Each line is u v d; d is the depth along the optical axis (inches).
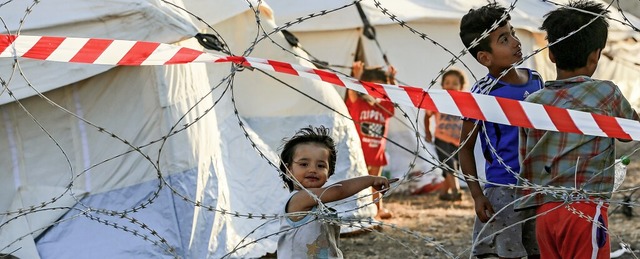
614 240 258.7
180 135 216.8
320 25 355.3
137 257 208.1
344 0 357.7
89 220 211.5
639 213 297.6
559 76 143.1
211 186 226.8
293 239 137.8
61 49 135.4
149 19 202.2
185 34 203.0
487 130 162.4
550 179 139.3
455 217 309.6
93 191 213.0
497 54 159.5
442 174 355.9
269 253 236.8
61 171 212.7
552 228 137.9
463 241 265.9
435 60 366.9
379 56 362.9
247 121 269.4
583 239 134.1
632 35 383.9
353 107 319.9
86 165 212.2
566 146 138.3
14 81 199.9
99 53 135.0
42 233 210.7
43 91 201.9
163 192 215.5
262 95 272.4
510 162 159.9
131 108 213.3
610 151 138.4
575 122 124.9
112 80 211.3
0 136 209.3
